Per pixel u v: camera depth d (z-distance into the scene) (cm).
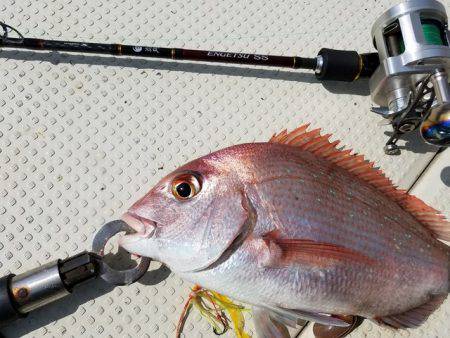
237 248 25
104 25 36
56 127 33
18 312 27
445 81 28
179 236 25
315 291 25
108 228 29
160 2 37
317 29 39
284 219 25
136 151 34
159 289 31
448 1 40
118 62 35
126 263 31
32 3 36
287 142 28
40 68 34
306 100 36
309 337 31
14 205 32
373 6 40
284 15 39
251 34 38
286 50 38
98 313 30
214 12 38
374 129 36
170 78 36
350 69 34
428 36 30
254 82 36
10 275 28
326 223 25
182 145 34
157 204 26
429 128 29
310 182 26
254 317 29
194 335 31
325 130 36
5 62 34
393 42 32
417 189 35
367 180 28
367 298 26
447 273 28
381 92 33
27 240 31
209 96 36
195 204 25
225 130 35
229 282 25
